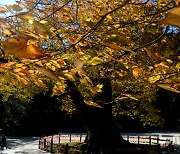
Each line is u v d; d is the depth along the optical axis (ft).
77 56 7.45
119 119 134.62
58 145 71.36
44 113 128.88
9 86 40.47
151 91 39.86
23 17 4.83
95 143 57.88
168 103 86.22
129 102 52.24
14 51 3.73
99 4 11.09
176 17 2.71
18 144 87.35
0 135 72.74
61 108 60.95
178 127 131.13
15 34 4.84
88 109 56.59
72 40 7.30
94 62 7.32
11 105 124.47
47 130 130.31
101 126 57.41
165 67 8.51
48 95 122.01
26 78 7.34
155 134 121.19
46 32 4.26
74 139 99.04
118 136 59.88
